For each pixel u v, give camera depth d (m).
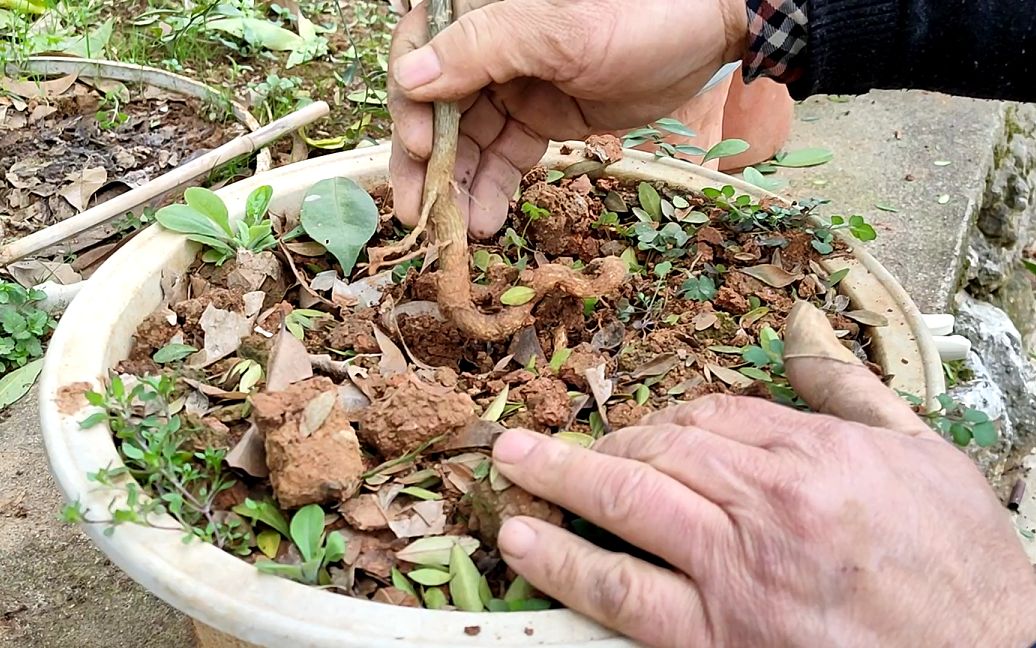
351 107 0.75
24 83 0.73
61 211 0.64
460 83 0.34
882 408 0.28
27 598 0.45
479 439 0.31
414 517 0.29
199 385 0.33
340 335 0.36
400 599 0.27
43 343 0.58
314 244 0.42
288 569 0.26
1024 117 0.91
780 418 0.27
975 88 0.39
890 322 0.37
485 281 0.40
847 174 0.74
